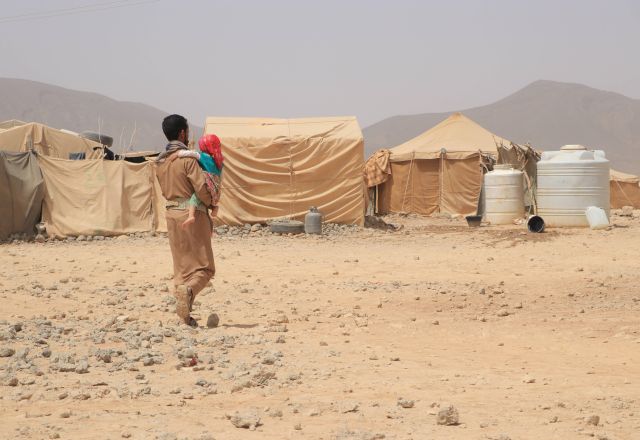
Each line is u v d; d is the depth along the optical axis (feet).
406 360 23.66
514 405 18.31
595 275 46.32
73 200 76.23
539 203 82.48
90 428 15.94
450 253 60.44
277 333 27.78
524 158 98.78
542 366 23.02
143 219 78.38
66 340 25.58
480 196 100.83
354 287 40.93
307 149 83.41
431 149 113.91
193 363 22.20
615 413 17.69
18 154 74.59
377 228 86.33
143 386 19.56
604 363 23.48
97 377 20.68
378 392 19.51
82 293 37.76
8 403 17.99
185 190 28.48
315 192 83.82
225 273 47.73
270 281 43.75
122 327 27.96
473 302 36.29
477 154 110.32
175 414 17.17
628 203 132.26
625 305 35.22
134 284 41.96
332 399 18.65
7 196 73.41
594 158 80.89
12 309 32.24
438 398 18.95
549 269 49.70
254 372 20.90
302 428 16.10
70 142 85.61
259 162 82.74
